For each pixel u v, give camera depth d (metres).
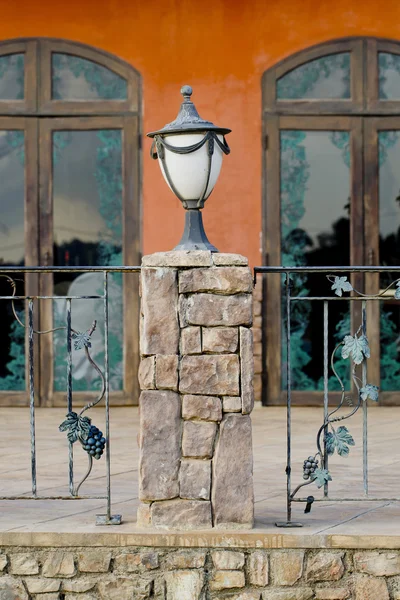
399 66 9.90
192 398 4.83
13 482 6.13
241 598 4.75
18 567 4.80
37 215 9.87
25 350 9.87
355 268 4.90
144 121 9.84
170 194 9.84
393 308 9.91
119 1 9.80
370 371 9.88
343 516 5.14
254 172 9.85
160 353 4.83
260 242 9.85
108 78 9.88
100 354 9.88
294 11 9.84
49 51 9.85
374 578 4.72
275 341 9.86
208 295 4.82
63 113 9.85
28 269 4.91
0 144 9.91
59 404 9.85
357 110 9.86
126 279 9.87
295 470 6.52
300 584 4.74
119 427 8.57
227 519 4.83
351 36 9.84
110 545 4.77
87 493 5.76
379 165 9.90
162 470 4.84
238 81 9.84
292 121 9.84
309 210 9.90
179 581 4.76
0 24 9.83
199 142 4.99
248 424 4.83
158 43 9.81
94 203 9.89
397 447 7.44
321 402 9.84
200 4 9.80
